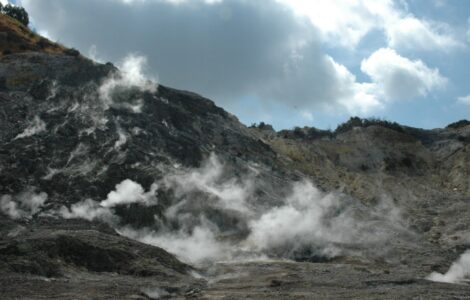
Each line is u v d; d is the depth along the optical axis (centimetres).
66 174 5531
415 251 5188
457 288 3459
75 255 3584
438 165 9138
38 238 3547
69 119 6431
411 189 7962
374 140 9631
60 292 2805
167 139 6781
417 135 10288
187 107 8194
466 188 8062
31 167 5438
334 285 3484
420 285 3547
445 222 6419
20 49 8325
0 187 4984
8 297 2589
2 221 4309
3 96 6506
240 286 3453
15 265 3170
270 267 4297
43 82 6938
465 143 9525
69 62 7675
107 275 3472
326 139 9800
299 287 3409
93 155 5938
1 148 5562
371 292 3219
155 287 3173
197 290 3266
